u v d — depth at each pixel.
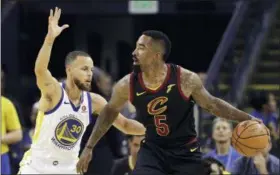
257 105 18.81
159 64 9.17
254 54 24.25
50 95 9.57
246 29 24.98
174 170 9.31
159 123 9.23
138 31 30.78
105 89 14.82
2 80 13.99
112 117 9.59
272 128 17.95
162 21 30.81
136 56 9.21
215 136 13.85
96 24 30.67
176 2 28.22
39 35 29.31
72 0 27.67
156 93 9.12
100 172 13.99
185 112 9.23
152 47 9.14
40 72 9.40
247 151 9.56
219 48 22.80
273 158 13.65
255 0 25.08
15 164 15.98
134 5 21.52
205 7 28.38
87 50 30.78
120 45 30.94
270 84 24.14
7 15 25.78
